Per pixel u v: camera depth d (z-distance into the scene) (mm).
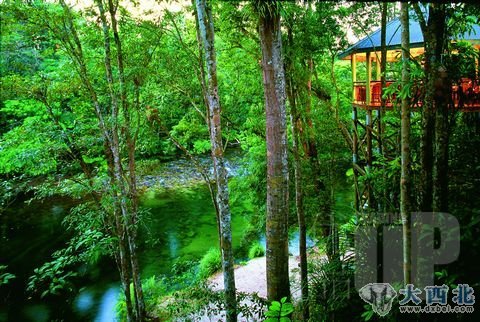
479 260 4207
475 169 5145
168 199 17625
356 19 7359
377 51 8422
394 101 5730
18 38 6859
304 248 7012
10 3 6133
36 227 13914
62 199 16453
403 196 4043
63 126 7656
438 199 4320
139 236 13961
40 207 15672
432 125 4391
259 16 5602
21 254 12008
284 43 6793
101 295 10203
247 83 10297
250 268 11219
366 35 8258
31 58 8195
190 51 8555
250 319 7656
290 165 9523
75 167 8672
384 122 7055
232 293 6082
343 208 9961
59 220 14453
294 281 8680
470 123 6355
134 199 8141
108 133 7359
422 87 4250
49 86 7484
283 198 6172
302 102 7824
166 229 14531
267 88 5926
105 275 11195
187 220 15328
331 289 5648
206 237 13820
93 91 6992
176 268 11414
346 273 5691
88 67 7848
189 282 10625
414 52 9141
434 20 3980
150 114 8781
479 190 4953
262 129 10578
